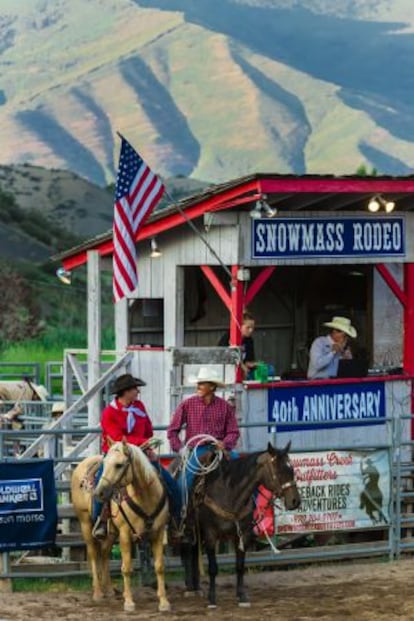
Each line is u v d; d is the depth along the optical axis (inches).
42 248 4320.9
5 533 840.9
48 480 849.5
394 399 1047.0
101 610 791.1
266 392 974.4
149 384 1031.6
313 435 997.2
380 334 1141.7
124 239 927.7
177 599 821.9
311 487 916.0
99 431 862.5
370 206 1003.3
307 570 909.8
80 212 6673.2
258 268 1145.4
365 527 935.7
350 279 1175.0
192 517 807.7
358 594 831.1
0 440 856.3
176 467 830.5
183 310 1040.2
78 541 874.8
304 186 962.7
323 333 1173.7
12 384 1298.0
